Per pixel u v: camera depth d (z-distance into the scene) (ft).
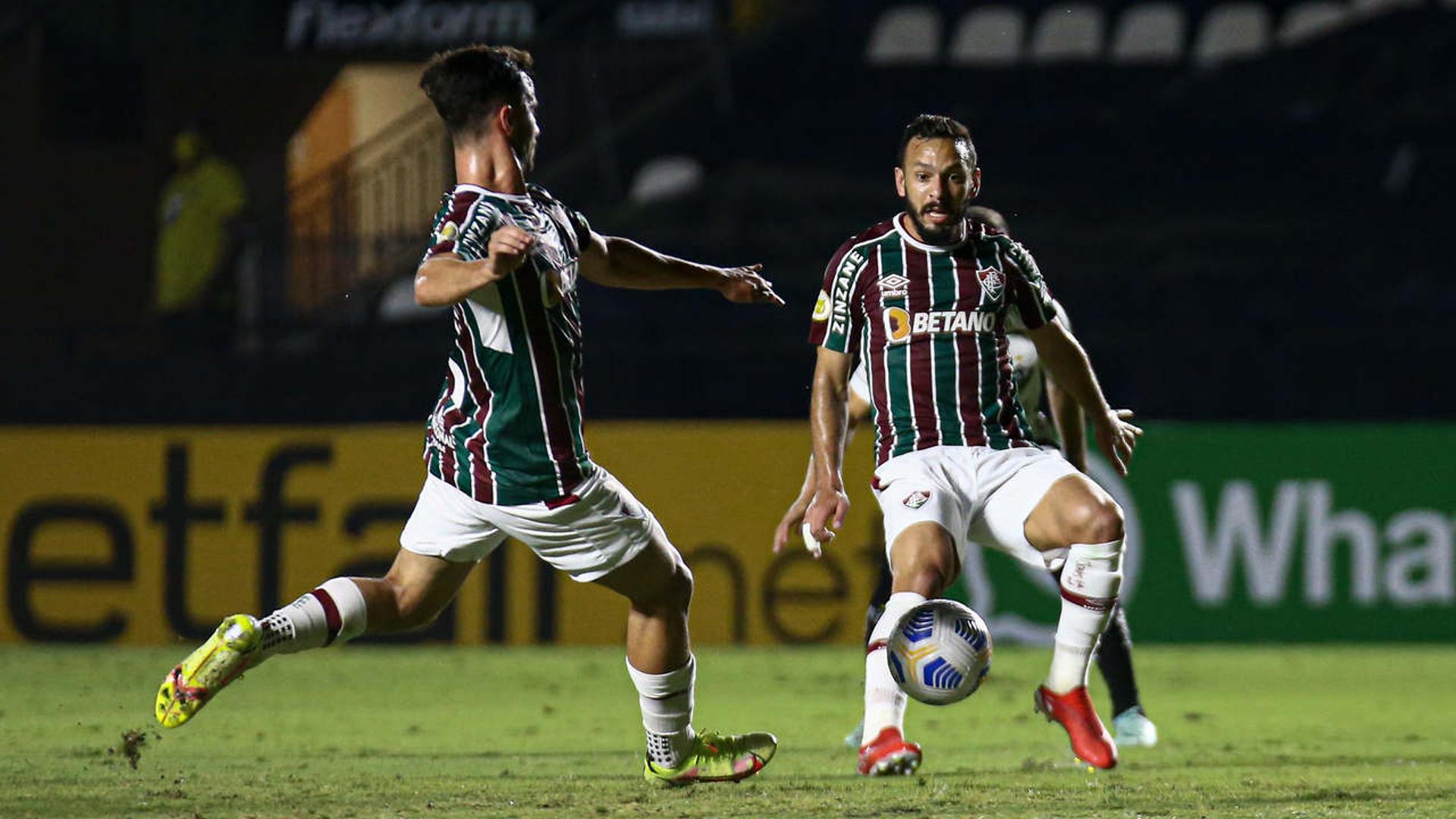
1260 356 167.32
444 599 47.96
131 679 101.19
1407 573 126.00
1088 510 53.06
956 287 53.98
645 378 166.50
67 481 126.21
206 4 208.44
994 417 54.60
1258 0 226.38
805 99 221.87
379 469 125.80
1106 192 203.92
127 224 193.67
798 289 184.44
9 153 193.67
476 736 73.10
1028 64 225.15
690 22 216.95
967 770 58.13
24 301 193.57
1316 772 58.13
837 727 77.05
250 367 167.53
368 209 196.24
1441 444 126.00
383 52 210.18
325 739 71.41
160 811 46.16
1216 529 125.80
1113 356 169.27
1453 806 47.75
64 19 204.95
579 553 46.93
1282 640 125.59
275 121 211.61
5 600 126.11
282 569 125.59
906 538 52.54
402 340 179.93
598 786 52.65
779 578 125.39
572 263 46.75
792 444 126.00
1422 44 219.41
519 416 45.21
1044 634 124.47
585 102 212.02
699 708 86.43
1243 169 206.59
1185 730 77.51
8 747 66.64
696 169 206.69
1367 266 189.47
